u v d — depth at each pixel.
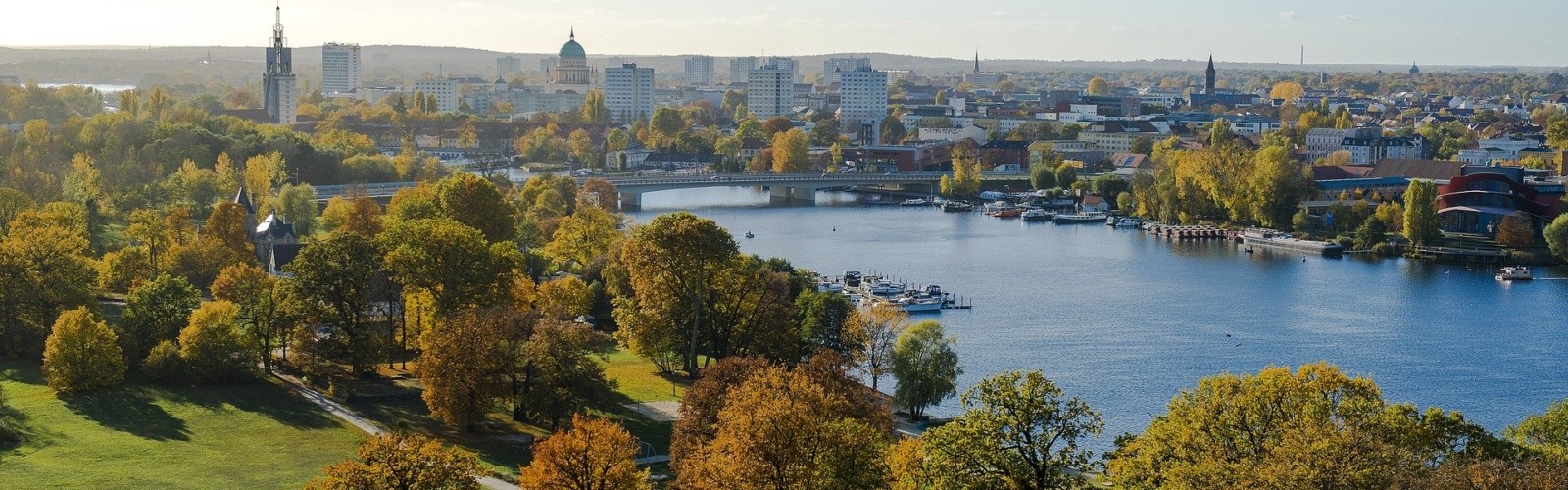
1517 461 128.25
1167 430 136.75
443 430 190.75
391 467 126.88
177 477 168.62
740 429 134.12
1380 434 132.75
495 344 190.88
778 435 131.62
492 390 188.88
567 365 189.88
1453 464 121.75
